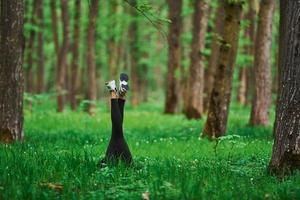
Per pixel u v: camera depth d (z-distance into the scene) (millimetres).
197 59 30469
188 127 23531
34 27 37000
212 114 18422
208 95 34344
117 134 10734
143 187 8789
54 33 40875
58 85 35438
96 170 9984
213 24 35656
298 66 9570
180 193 8078
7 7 15453
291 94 9656
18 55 15570
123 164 10117
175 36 33594
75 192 8469
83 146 14906
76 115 29500
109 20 41938
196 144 16266
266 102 23891
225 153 13477
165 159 11500
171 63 34219
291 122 9648
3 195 8062
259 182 9273
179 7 33656
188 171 9750
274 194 8375
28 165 9766
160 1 41969
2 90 15430
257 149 14016
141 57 51750
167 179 9078
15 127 15469
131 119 29125
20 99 15617
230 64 18438
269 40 23797
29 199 8047
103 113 33125
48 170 9641
